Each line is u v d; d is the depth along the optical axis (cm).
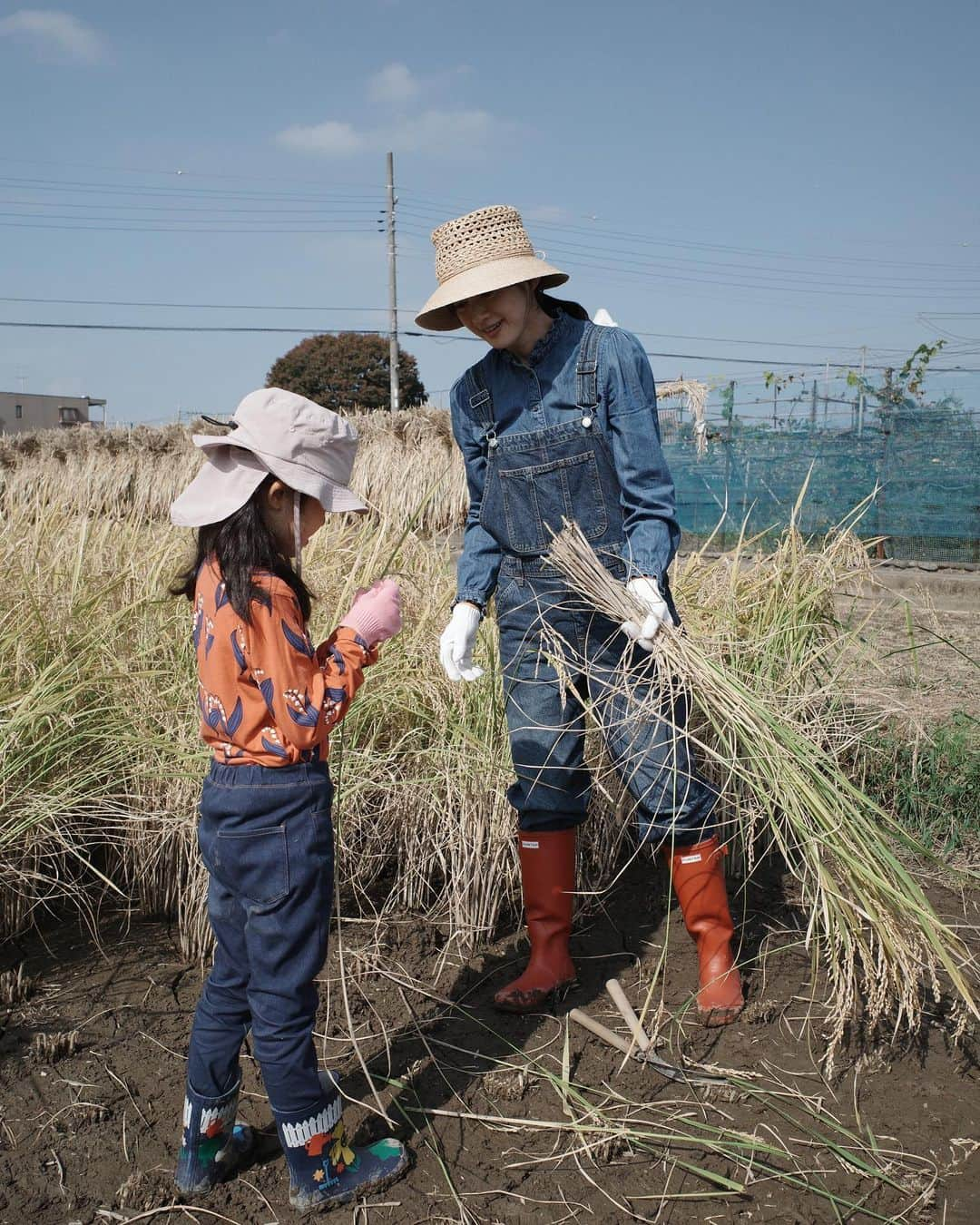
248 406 191
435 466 979
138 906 321
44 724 312
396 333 3625
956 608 873
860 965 267
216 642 184
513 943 304
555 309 261
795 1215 195
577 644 266
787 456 1388
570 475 253
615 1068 243
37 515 476
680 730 255
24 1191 201
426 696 337
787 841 322
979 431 1299
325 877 192
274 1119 210
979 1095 232
